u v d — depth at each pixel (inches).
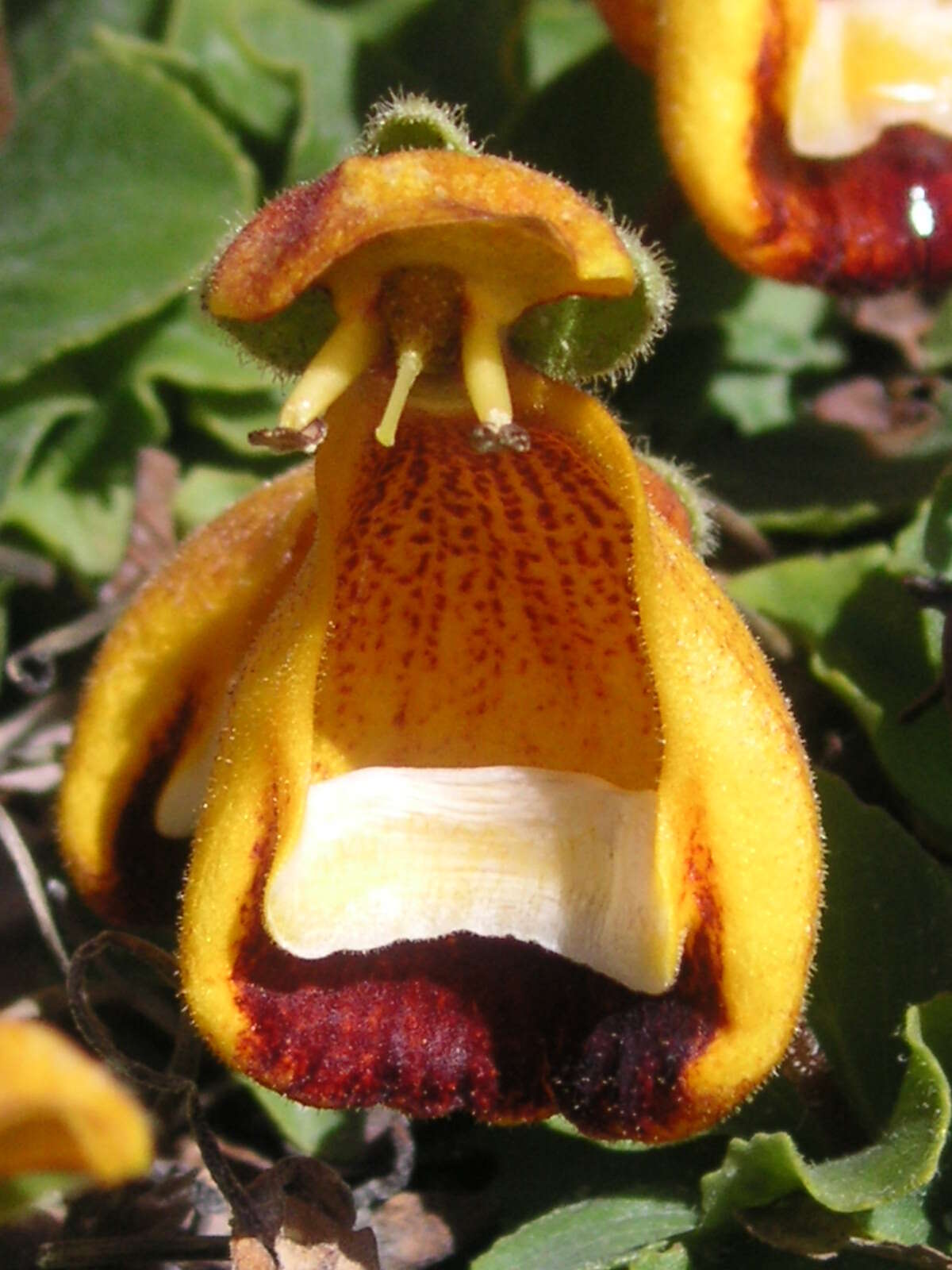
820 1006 4.0
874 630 4.6
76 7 6.2
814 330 5.8
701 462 5.5
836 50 4.5
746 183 4.3
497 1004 3.4
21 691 5.1
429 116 3.2
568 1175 4.0
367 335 3.1
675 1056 3.2
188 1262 3.9
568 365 3.3
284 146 5.9
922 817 4.5
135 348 5.4
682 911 3.1
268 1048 3.2
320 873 3.3
